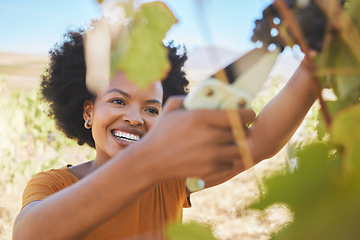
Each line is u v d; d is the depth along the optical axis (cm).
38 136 509
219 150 33
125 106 117
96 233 108
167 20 31
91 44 31
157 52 31
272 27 38
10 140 492
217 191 384
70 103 150
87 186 44
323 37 35
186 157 34
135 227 112
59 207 49
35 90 528
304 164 26
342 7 34
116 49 31
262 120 85
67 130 162
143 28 31
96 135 121
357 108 27
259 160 86
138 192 39
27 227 53
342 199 23
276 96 86
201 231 30
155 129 36
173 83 158
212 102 36
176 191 123
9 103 505
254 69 37
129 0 32
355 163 23
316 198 23
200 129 33
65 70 149
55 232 49
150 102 119
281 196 24
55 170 114
